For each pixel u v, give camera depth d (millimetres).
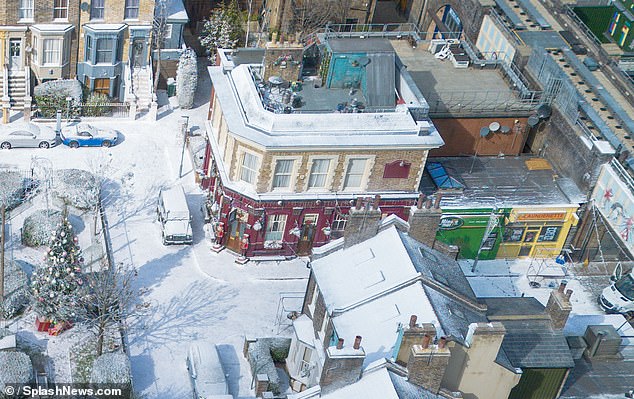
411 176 74250
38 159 78500
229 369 64750
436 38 98562
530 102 80438
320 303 62000
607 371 63750
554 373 60281
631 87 82062
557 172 80062
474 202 75250
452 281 61812
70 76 85125
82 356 63594
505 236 76438
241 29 93250
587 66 84375
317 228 74438
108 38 83438
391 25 97875
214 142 75625
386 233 63156
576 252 78250
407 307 58531
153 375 63562
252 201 71500
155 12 86375
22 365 60625
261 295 71188
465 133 80062
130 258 71812
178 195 74875
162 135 84000
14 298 65812
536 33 86062
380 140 71938
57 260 63312
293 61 74500
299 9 91750
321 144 70375
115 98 87000
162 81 89188
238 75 75000
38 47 82188
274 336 67562
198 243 74438
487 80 82812
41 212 72688
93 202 74875
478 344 55562
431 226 63312
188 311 68625
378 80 75188
